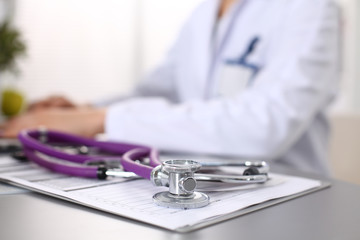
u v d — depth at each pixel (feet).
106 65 8.16
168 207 0.82
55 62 7.62
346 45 7.80
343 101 7.80
